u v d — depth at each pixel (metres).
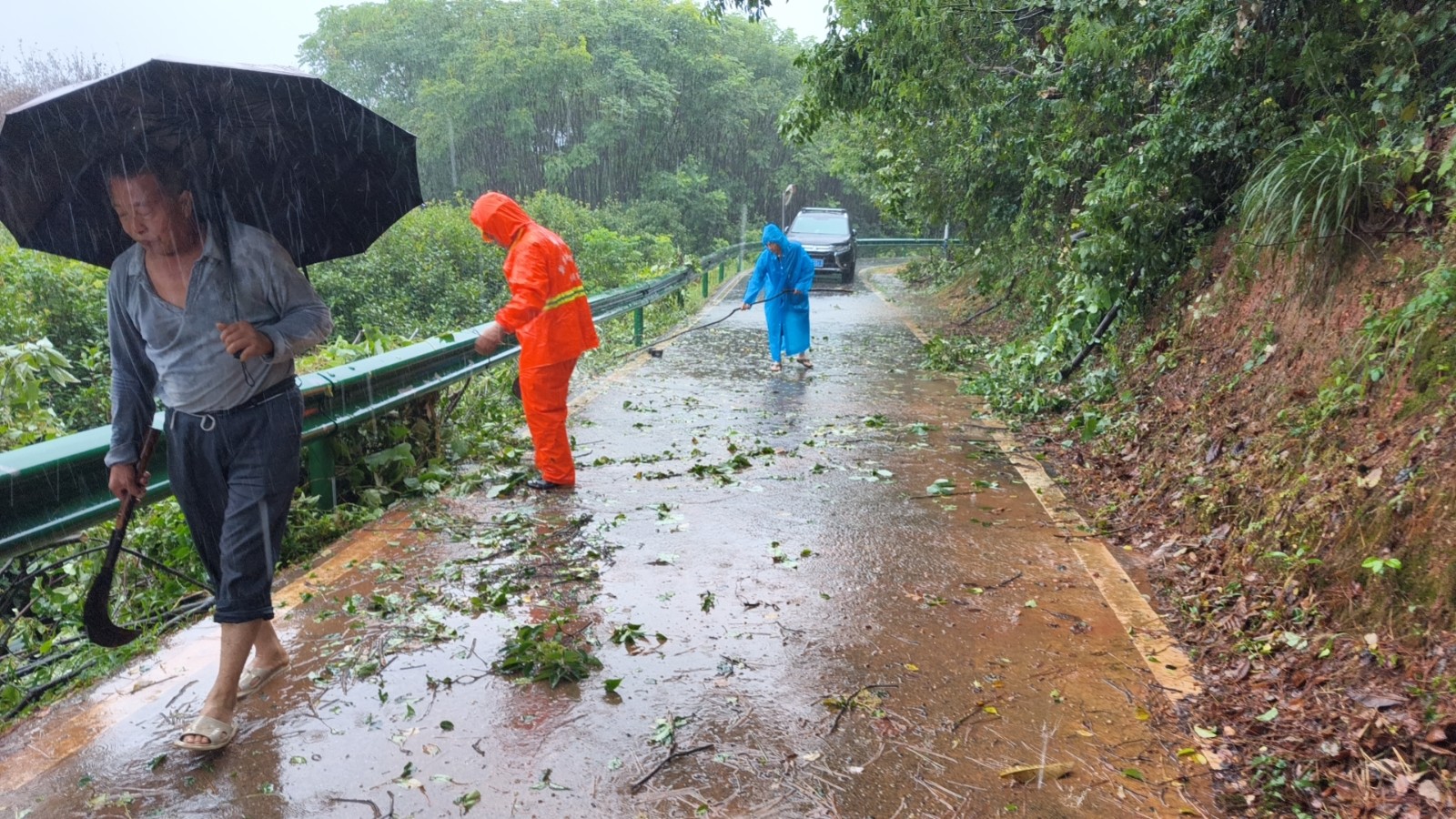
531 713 3.40
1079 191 10.56
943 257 22.27
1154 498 5.56
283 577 4.71
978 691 3.56
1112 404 7.56
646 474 6.56
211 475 3.26
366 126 3.36
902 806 2.87
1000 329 13.73
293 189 3.48
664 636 4.01
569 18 36.34
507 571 4.77
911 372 10.96
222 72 2.97
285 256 3.26
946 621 4.16
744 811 2.85
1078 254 8.09
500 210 5.85
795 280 10.80
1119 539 5.21
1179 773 3.04
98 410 12.15
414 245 19.94
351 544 5.17
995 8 10.34
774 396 9.48
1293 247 5.84
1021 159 11.23
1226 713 3.37
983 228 13.80
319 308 3.31
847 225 24.45
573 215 27.00
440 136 32.78
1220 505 4.88
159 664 3.77
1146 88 8.48
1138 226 7.76
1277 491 4.55
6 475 3.32
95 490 3.82
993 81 10.34
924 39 10.34
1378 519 3.69
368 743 3.20
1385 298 4.93
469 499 6.04
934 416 8.52
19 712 3.56
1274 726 3.23
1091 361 8.92
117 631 3.40
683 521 5.53
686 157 40.19
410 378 6.28
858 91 12.03
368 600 4.41
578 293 6.03
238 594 3.17
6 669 4.02
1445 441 3.66
